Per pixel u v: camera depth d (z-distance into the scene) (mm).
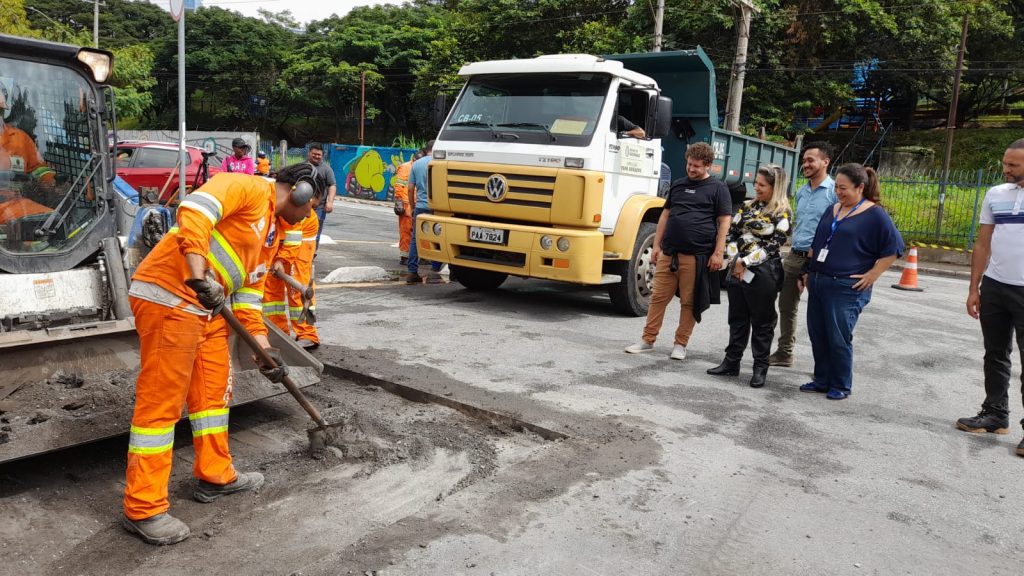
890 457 4324
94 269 4617
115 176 4812
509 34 33594
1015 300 4602
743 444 4391
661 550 3094
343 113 51906
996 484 4004
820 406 5254
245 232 3242
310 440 3992
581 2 31438
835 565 3061
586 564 2941
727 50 25547
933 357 7039
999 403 4848
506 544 3057
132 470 3035
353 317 7270
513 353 6211
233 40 52938
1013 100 36156
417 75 38000
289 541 3078
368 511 3379
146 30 58719
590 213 7211
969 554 3223
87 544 3033
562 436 4367
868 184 5328
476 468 3896
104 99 4664
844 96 27672
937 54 27750
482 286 9297
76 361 4285
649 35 25375
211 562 2895
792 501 3648
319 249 12164
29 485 3564
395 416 4652
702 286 6105
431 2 54938
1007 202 4609
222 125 54125
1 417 3701
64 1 54469
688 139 9750
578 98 7516
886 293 11422
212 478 3412
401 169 10633
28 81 4344
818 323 5531
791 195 13289
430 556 2932
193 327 3076
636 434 4426
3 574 2793
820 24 25922
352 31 47688
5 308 4203
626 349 6457
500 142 7629
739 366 5996
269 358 3609
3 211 4270
